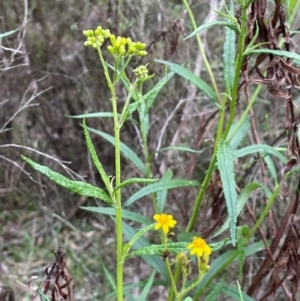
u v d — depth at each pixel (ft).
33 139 3.85
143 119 2.30
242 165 2.97
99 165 1.40
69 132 3.88
